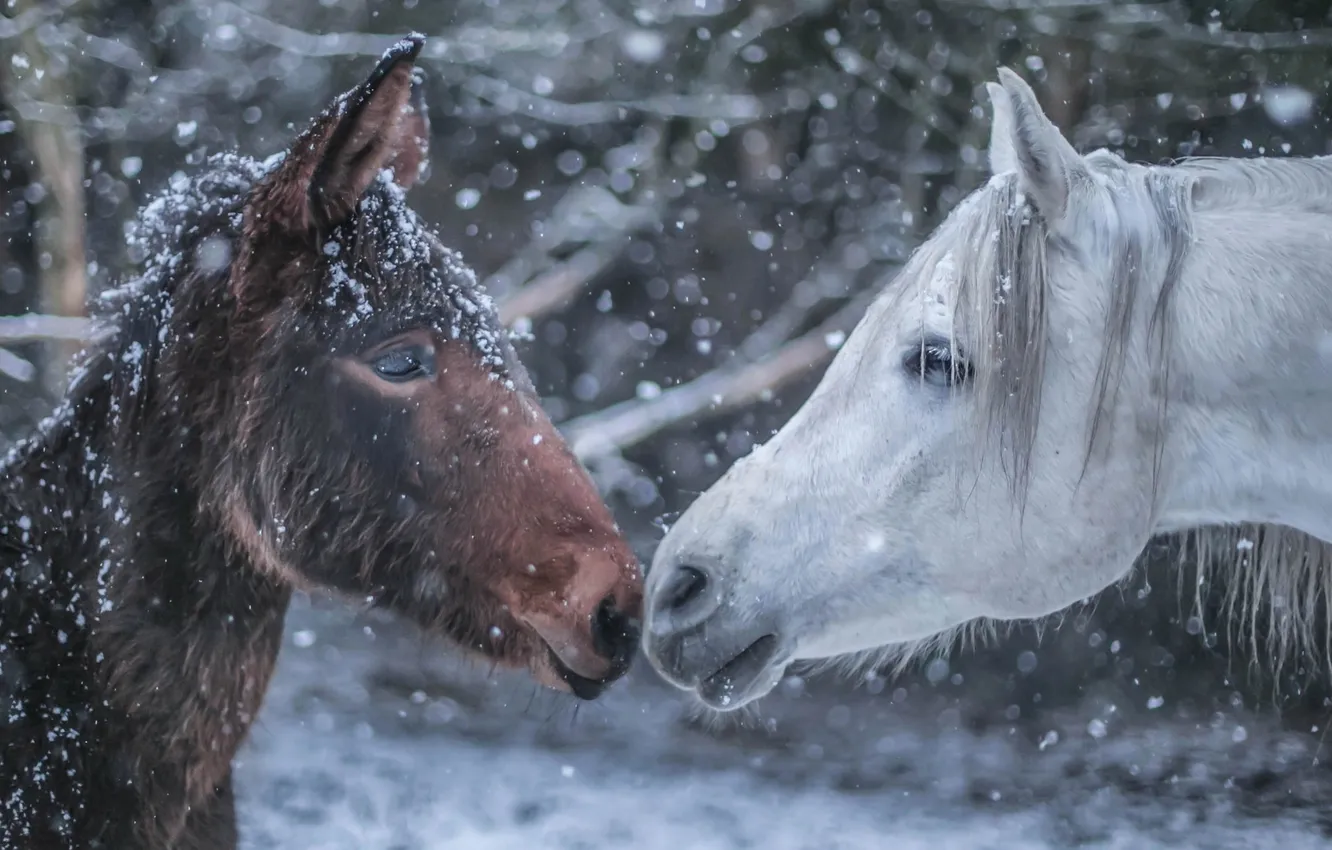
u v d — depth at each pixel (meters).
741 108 15.42
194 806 4.61
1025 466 4.18
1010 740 13.00
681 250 18.52
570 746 12.73
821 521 4.49
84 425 4.67
